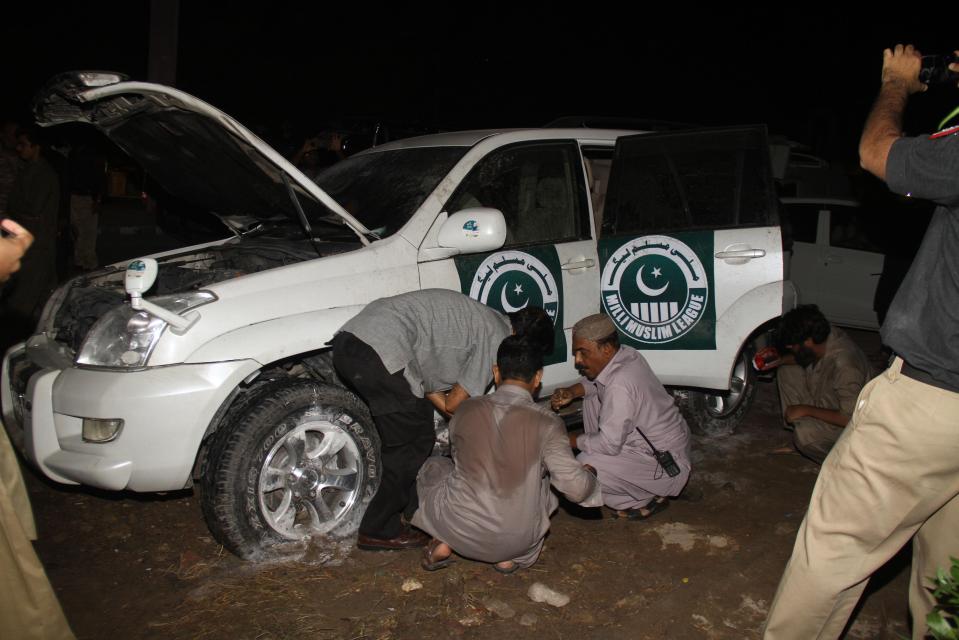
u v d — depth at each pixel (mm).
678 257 4527
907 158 2252
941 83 2486
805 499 4414
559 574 3611
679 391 5145
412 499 3848
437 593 3449
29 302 6629
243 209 4625
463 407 3373
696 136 4617
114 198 13586
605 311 4594
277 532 3629
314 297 3689
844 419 4539
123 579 3566
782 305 4508
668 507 4293
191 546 3852
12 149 7773
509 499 3307
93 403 3285
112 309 3561
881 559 2451
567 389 4387
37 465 3475
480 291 4117
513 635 3170
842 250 8234
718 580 3568
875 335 8586
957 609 2098
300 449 3686
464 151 4328
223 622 3238
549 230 4477
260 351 3492
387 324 3414
